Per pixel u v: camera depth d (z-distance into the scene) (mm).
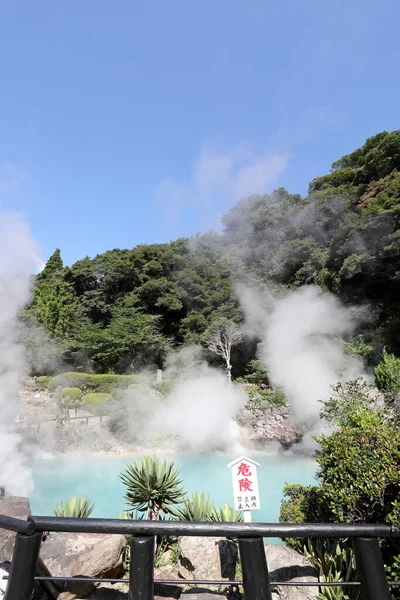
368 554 1396
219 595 2396
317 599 2375
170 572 3027
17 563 1358
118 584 2646
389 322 14469
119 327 20219
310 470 9516
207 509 3789
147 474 3812
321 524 1418
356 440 2990
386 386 5977
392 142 17203
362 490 2654
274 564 2605
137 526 1387
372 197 17328
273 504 6875
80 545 2953
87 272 25766
